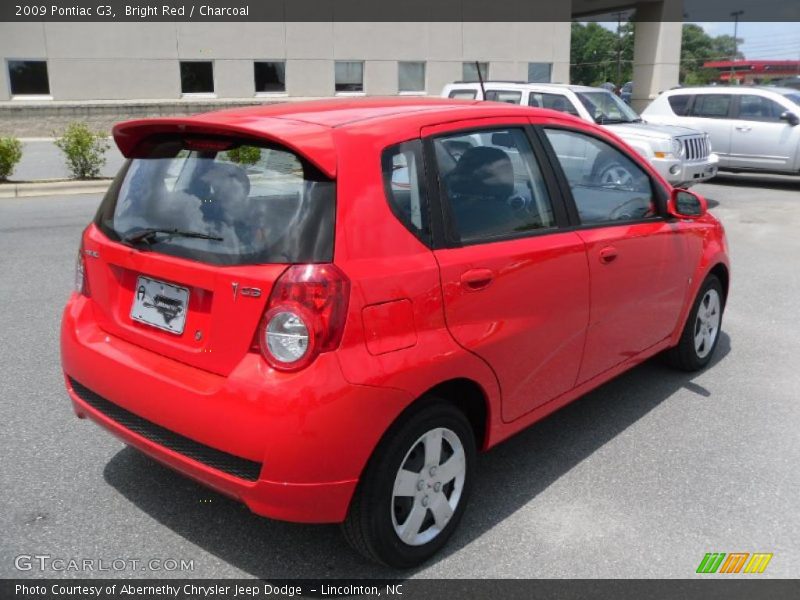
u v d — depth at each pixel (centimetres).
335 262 274
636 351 444
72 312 347
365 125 305
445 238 312
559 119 394
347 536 298
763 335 619
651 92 3017
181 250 299
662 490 377
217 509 352
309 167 285
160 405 294
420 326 295
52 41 2195
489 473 392
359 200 285
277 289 270
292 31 2380
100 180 1357
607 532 341
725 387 509
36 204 1187
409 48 2506
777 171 1485
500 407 342
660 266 445
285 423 265
